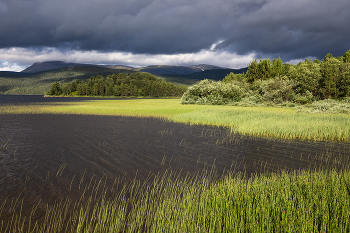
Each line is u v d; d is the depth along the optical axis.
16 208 5.11
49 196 5.76
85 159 9.12
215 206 4.62
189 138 13.92
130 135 14.62
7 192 5.96
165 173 7.62
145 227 4.39
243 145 12.12
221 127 18.81
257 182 6.07
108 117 25.66
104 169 7.93
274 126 15.72
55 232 4.18
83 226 4.39
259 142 12.94
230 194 5.02
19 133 15.05
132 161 8.94
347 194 4.91
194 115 24.33
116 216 4.73
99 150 10.61
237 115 23.33
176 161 9.03
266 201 4.52
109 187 6.38
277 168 8.18
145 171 7.80
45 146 11.34
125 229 4.30
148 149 10.95
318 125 15.45
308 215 4.12
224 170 7.96
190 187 6.31
